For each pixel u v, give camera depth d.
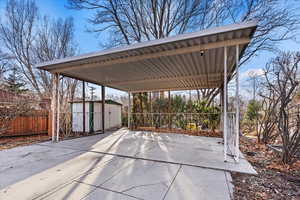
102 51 3.82
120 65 4.62
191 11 8.72
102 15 9.51
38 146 4.79
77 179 2.54
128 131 8.09
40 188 2.25
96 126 8.10
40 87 11.87
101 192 2.16
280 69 4.17
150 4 9.09
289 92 3.60
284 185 2.38
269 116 5.13
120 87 8.31
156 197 2.04
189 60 4.23
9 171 2.85
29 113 6.63
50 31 12.27
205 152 4.11
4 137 5.99
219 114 7.39
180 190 2.22
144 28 9.65
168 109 9.08
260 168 3.05
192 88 8.37
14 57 11.58
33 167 3.05
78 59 4.16
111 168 3.02
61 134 6.76
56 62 4.52
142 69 5.09
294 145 3.22
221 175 2.72
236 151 3.35
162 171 2.89
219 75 5.80
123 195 2.09
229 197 2.05
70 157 3.69
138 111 9.51
